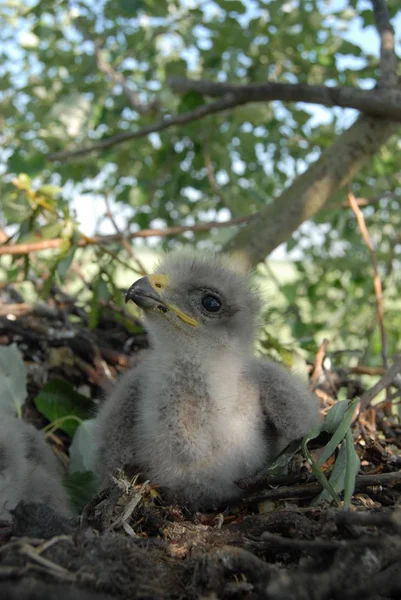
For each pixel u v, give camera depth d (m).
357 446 0.53
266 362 0.55
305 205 0.74
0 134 0.93
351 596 0.37
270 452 0.52
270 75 0.89
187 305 0.52
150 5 0.87
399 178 1.02
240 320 0.53
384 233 1.08
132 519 0.46
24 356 0.71
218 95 0.81
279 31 0.86
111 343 0.74
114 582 0.37
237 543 0.42
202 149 0.95
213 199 0.98
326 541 0.39
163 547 0.42
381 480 0.47
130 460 0.51
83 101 0.90
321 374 0.65
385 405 0.62
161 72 0.98
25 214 0.69
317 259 1.10
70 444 0.65
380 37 0.72
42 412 0.63
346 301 1.12
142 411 0.51
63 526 0.41
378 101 0.69
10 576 0.36
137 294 0.52
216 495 0.50
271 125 0.95
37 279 0.78
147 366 0.54
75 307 0.76
